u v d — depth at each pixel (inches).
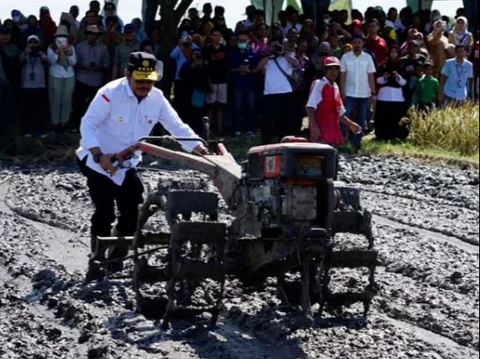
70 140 721.0
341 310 300.8
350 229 293.9
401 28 820.0
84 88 734.5
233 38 727.1
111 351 264.5
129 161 340.2
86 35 730.8
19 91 725.3
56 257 386.0
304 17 796.0
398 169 616.1
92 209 489.4
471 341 286.5
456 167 643.5
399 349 271.6
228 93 738.2
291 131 695.7
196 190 300.0
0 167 642.8
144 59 323.0
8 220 454.9
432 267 366.0
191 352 266.7
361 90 687.7
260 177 278.5
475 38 866.8
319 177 270.2
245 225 280.4
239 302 312.7
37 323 296.0
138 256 311.9
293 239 268.8
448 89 760.3
